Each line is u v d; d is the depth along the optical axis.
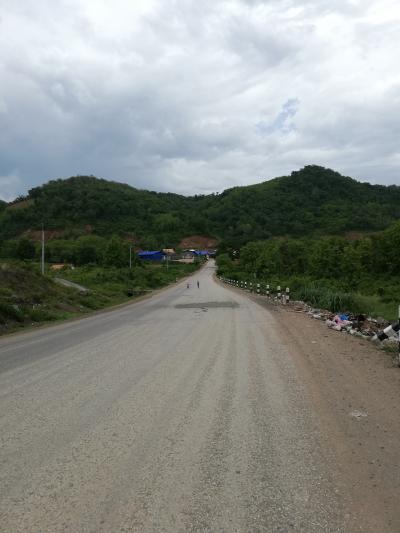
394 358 8.48
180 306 23.06
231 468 3.69
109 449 4.09
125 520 2.95
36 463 3.81
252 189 167.38
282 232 120.31
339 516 2.99
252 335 11.62
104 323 15.88
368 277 43.81
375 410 5.23
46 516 3.00
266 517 2.97
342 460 3.85
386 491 3.32
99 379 6.83
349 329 12.64
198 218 152.38
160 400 5.64
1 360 8.90
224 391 6.06
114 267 69.25
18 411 5.27
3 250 77.25
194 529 2.85
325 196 143.62
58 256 85.12
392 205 130.62
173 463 3.79
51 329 14.80
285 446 4.15
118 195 147.00
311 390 6.11
